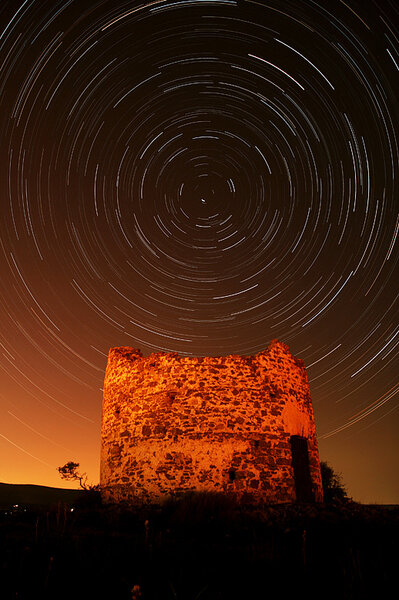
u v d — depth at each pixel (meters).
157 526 10.15
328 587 5.71
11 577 6.08
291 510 11.12
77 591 5.61
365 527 9.38
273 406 13.48
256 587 5.73
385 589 5.54
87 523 11.04
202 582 5.90
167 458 12.67
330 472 22.39
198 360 13.71
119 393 14.38
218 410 13.03
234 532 9.25
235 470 12.38
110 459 13.78
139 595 4.95
